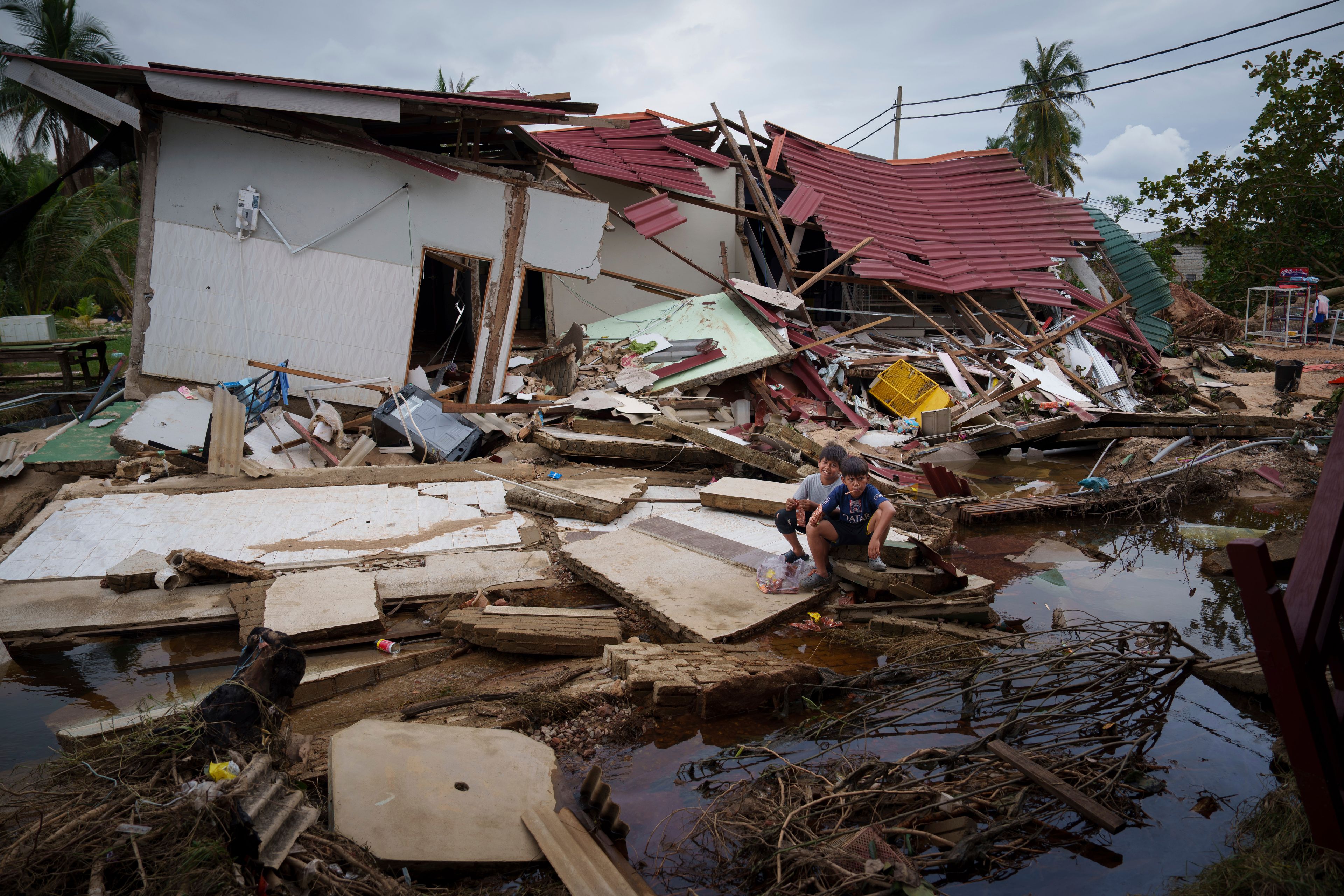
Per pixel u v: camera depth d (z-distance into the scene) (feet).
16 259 73.72
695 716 15.15
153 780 10.57
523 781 12.32
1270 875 10.25
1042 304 63.77
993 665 16.12
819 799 11.77
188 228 36.76
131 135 38.22
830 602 20.34
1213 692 16.60
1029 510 30.04
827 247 63.46
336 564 22.16
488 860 10.66
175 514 24.85
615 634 17.87
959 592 19.97
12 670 17.10
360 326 38.52
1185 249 142.20
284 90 33.68
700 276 60.70
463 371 47.93
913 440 42.80
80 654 17.84
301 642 17.71
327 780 11.76
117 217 93.25
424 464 32.04
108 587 20.06
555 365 42.91
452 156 40.88
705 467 34.30
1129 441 41.86
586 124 58.90
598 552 22.67
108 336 74.08
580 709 15.11
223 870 9.01
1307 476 35.68
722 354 46.47
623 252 57.88
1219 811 12.66
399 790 11.48
